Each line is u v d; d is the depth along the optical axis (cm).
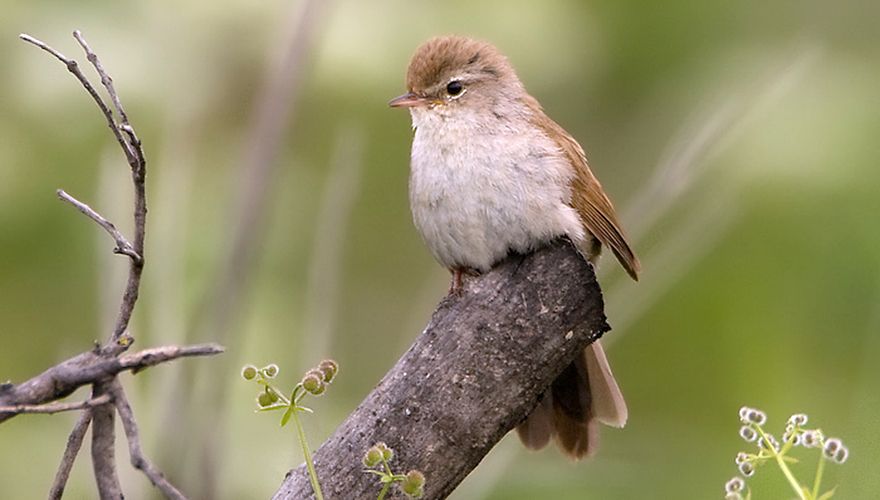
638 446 1254
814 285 1287
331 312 972
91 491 1027
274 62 1034
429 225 926
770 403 1280
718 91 1218
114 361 557
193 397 968
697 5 1330
